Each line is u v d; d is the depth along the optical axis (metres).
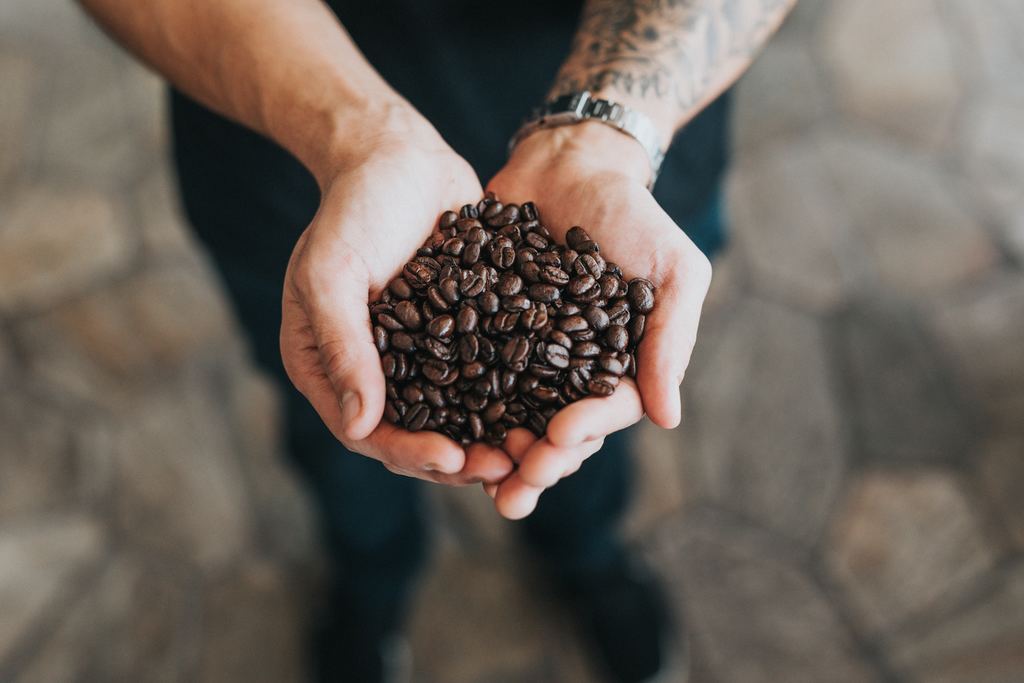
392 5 0.55
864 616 0.81
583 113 0.53
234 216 0.60
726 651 0.80
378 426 0.48
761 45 0.55
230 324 0.97
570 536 0.75
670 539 0.85
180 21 0.53
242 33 0.52
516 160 0.55
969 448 0.88
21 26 1.18
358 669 0.79
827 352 0.94
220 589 0.84
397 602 0.80
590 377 0.49
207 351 0.95
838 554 0.83
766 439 0.90
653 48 0.54
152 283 1.00
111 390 0.93
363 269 0.50
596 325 0.50
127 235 1.03
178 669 0.80
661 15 0.54
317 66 0.52
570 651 0.81
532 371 0.49
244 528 0.87
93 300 0.98
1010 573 0.81
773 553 0.84
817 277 0.99
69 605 0.82
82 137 1.10
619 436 0.69
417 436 0.46
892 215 1.03
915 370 0.92
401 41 0.56
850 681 0.78
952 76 1.14
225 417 0.92
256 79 0.53
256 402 0.92
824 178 1.06
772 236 1.02
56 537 0.85
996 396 0.90
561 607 0.83
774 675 0.79
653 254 0.51
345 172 0.50
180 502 0.87
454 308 0.51
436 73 0.57
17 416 0.91
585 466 0.69
